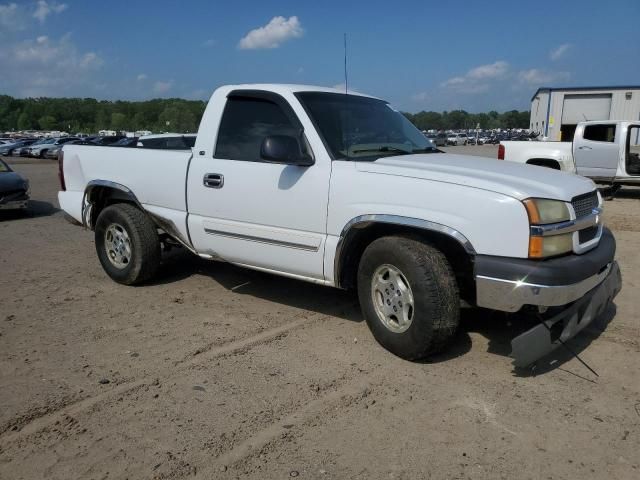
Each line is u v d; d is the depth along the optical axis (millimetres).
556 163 12891
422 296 3555
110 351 4055
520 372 3689
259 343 4184
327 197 4004
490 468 2693
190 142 7672
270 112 4457
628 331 4375
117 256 5676
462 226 3445
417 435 2967
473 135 71312
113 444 2893
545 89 38562
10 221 10469
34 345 4168
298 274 4363
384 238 3779
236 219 4609
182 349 4082
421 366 3773
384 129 4668
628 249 7262
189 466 2709
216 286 5648
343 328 4480
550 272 3256
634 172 12148
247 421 3104
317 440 2922
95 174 5758
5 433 2992
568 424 3068
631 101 34500
